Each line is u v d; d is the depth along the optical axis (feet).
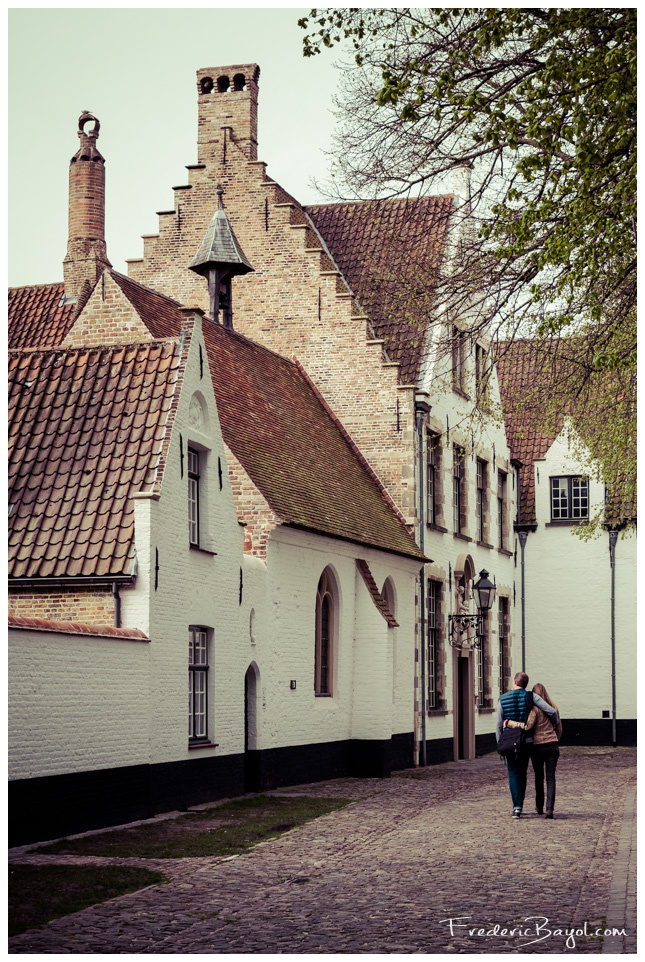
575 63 45.98
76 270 109.40
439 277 57.00
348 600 84.64
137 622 54.70
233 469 71.20
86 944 30.53
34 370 61.62
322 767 79.61
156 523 55.93
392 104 49.16
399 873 41.06
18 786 44.34
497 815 57.88
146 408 59.06
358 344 98.63
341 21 50.34
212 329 85.71
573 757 108.06
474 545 116.06
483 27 47.67
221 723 64.03
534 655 135.23
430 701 100.99
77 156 111.04
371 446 97.81
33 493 57.41
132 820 52.75
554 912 34.30
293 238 100.48
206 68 104.17
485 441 120.78
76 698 48.29
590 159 45.21
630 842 47.60
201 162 103.19
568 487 136.67
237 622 66.44
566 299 52.47
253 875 40.65
